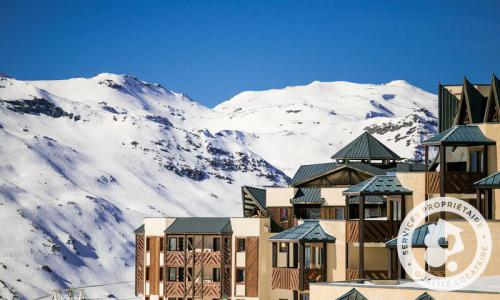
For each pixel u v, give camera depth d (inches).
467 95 3120.1
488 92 3334.2
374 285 2450.8
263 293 4124.0
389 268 2822.3
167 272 4399.6
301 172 4286.4
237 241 4192.9
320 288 2534.5
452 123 3312.0
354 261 3211.1
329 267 3255.4
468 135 2910.9
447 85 3511.3
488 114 3051.2
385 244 2955.2
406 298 2345.0
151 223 4495.6
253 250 4141.2
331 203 3946.9
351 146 4256.9
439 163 3125.0
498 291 2236.7
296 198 4035.4
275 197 4133.9
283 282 3351.4
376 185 3065.9
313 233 3265.3
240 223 4195.4
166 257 4404.5
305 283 3275.1
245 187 4407.0
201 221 4377.5
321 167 4261.8
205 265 4325.8
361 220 3097.9
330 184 4040.4
